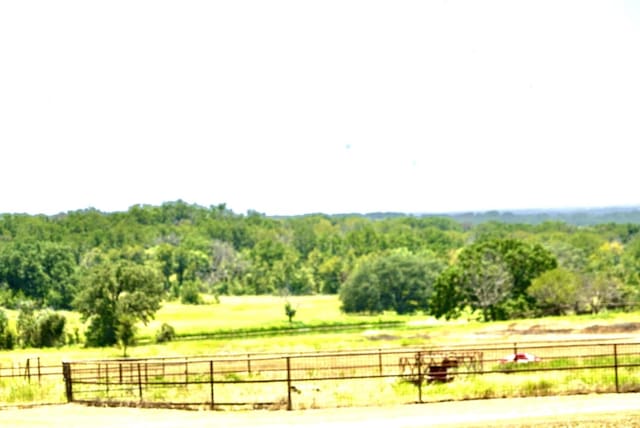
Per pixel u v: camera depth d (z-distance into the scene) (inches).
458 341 2454.5
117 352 2647.6
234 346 2536.9
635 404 1219.2
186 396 1380.4
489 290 3784.5
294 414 1235.9
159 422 1202.6
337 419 1187.9
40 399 1418.6
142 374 1729.8
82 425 1194.0
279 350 2332.7
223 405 1295.5
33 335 3368.6
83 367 2000.5
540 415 1157.1
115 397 1396.4
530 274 3833.7
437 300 3939.5
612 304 3587.6
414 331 2901.1
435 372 1464.1
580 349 1900.8
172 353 2458.2
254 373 1692.9
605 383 1358.3
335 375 1624.0
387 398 1304.1
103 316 3329.2
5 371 2052.2
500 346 1993.1
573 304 3602.4
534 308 3688.5
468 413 1190.3
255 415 1238.3
